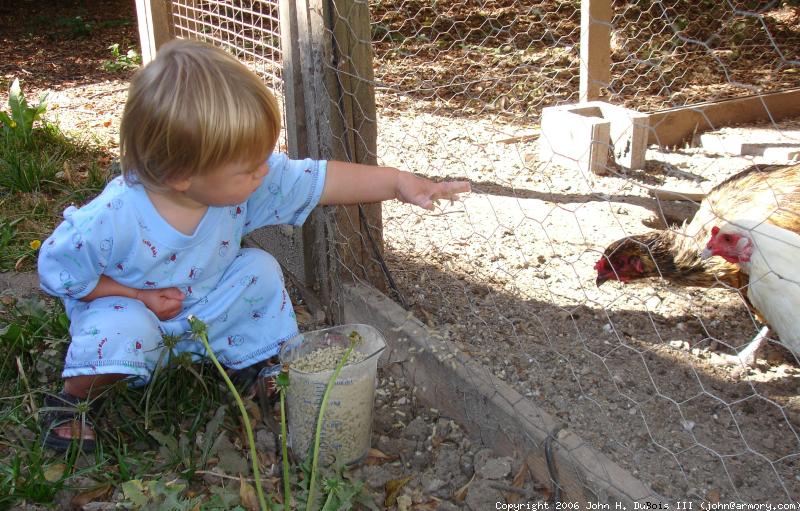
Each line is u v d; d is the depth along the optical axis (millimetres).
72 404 2201
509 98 6004
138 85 1837
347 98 2676
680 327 2912
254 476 2053
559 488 2062
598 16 4879
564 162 4598
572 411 2352
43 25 9406
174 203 2150
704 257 2443
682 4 8359
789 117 5516
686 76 6629
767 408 2398
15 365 2582
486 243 3580
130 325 2191
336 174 2373
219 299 2400
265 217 2404
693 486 2016
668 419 2322
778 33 7781
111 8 10242
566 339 2791
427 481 2189
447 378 2457
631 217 3826
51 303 3068
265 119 1875
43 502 2039
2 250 3502
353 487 2027
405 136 5113
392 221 3836
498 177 4426
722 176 4383
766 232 2277
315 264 3150
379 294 2875
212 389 2453
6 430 2330
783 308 2238
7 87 6969
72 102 6371
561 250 3506
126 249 2156
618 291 3195
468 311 2975
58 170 4504
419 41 7793
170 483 2049
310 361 2252
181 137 1782
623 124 4523
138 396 2352
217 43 3693
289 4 2732
